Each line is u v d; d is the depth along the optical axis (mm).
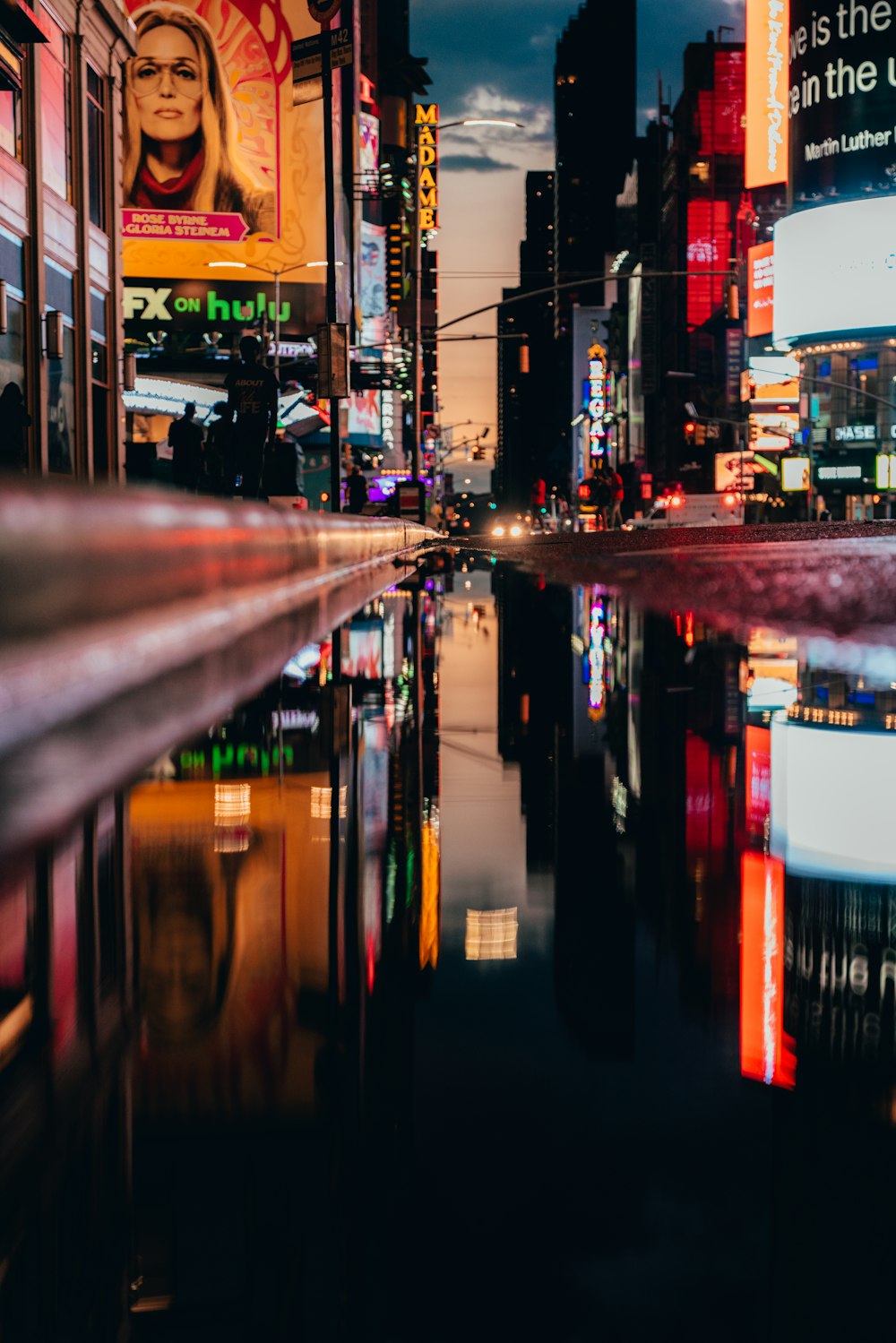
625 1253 1396
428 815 4109
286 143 72000
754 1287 1346
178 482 25547
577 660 9055
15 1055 2051
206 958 2598
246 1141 1738
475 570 29297
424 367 198000
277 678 7301
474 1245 1447
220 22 71375
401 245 124875
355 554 20922
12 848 3283
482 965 2553
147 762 4449
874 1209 1500
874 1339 1246
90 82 31891
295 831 3820
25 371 26547
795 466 122375
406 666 8586
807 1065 1968
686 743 5273
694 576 19141
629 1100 1842
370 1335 1250
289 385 66312
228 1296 1336
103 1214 1514
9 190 25266
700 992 2324
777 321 122500
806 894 2975
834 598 12711
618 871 3316
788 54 120062
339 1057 2041
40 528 3723
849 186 114000
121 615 5270
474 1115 1826
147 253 71188
